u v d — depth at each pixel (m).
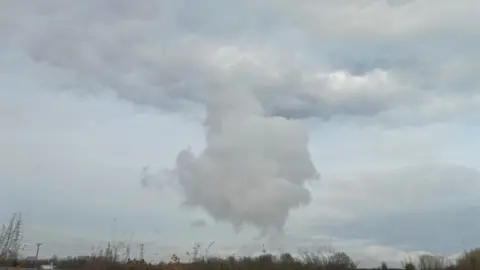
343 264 73.31
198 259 72.19
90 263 76.88
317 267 69.94
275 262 70.12
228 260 70.44
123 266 69.56
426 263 81.19
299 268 68.31
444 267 78.19
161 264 69.12
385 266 80.31
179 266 67.44
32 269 73.94
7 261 75.62
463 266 75.25
